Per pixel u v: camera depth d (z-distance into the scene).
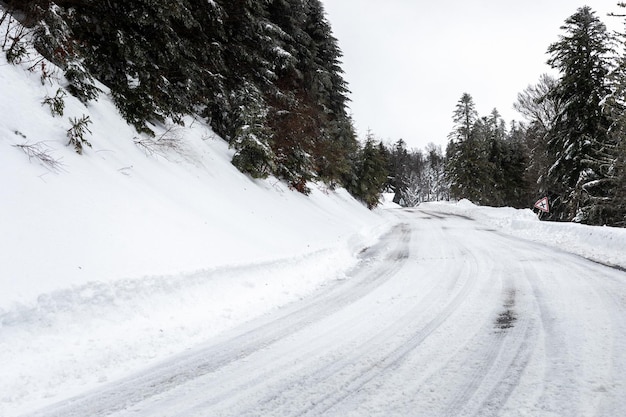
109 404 3.10
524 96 33.44
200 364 3.89
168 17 10.53
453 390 3.07
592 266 8.02
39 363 3.60
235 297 6.25
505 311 5.17
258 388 3.30
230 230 8.97
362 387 3.22
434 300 5.94
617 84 14.41
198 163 11.39
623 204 16.59
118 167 7.90
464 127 43.09
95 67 9.73
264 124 15.02
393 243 14.17
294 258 8.68
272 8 19.89
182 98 12.79
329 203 21.94
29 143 6.25
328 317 5.40
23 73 7.37
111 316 4.61
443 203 46.31
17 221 4.85
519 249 11.06
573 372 3.23
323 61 27.14
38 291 4.10
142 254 5.85
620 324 4.35
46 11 7.52
